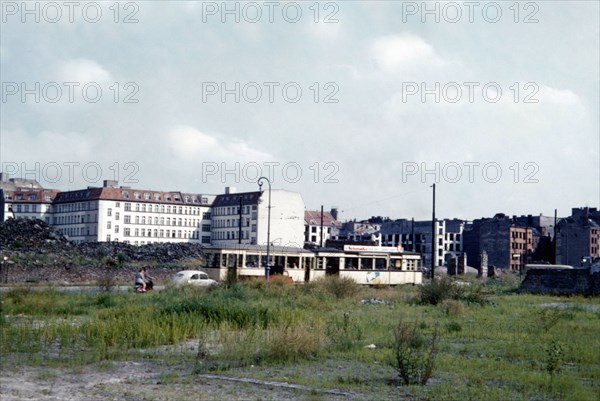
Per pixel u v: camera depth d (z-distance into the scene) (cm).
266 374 1442
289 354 1641
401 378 1416
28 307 2819
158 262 7106
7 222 6844
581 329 2414
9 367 1459
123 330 1925
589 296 4862
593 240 13888
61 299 3241
